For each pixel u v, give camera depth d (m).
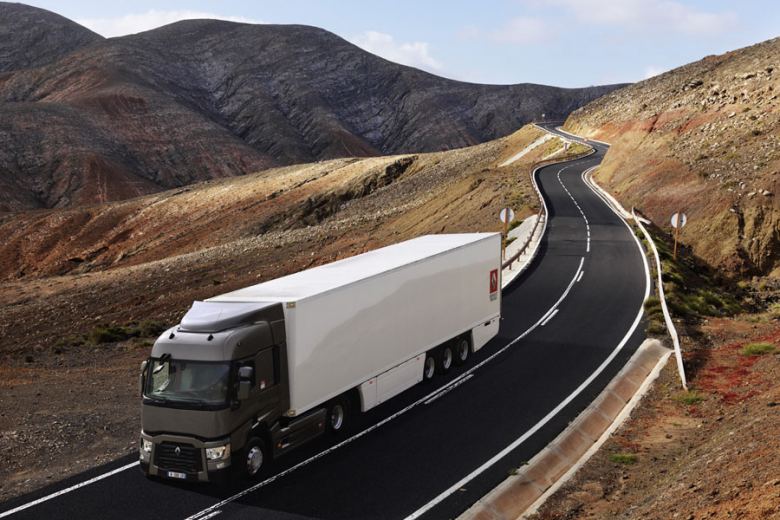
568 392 17.66
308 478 13.04
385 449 14.39
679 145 59.91
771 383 16.31
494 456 13.92
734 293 34.75
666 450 14.09
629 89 121.25
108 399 18.94
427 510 11.73
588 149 87.75
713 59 107.31
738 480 10.20
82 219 140.25
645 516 10.41
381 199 103.25
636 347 21.30
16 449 14.98
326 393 14.10
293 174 145.38
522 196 55.59
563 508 11.77
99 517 11.61
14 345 48.81
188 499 12.24
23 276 124.06
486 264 21.20
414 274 17.14
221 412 11.98
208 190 147.62
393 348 16.39
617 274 31.36
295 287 14.45
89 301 60.59
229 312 12.77
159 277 67.00
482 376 19.20
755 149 51.09
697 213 45.78
